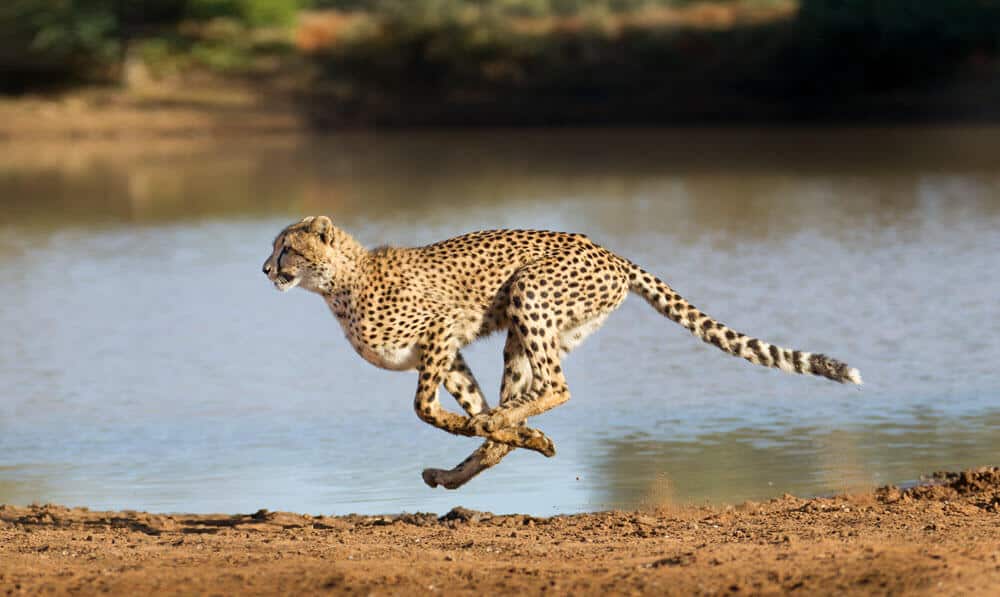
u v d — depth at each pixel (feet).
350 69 326.44
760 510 48.42
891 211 140.56
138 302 102.22
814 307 89.61
